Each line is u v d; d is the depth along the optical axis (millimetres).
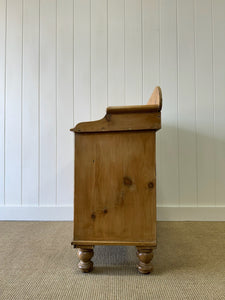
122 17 1575
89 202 826
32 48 1597
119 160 824
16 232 1273
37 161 1570
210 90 1542
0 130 1584
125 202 816
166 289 713
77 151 837
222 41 1545
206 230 1302
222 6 1547
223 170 1521
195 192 1520
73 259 931
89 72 1578
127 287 724
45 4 1599
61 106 1575
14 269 845
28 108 1583
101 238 817
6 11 1606
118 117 820
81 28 1585
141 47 1568
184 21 1559
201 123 1535
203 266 870
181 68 1554
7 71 1596
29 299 663
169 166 1534
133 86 1565
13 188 1564
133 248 1045
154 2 1568
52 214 1543
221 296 679
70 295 682
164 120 1548
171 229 1321
